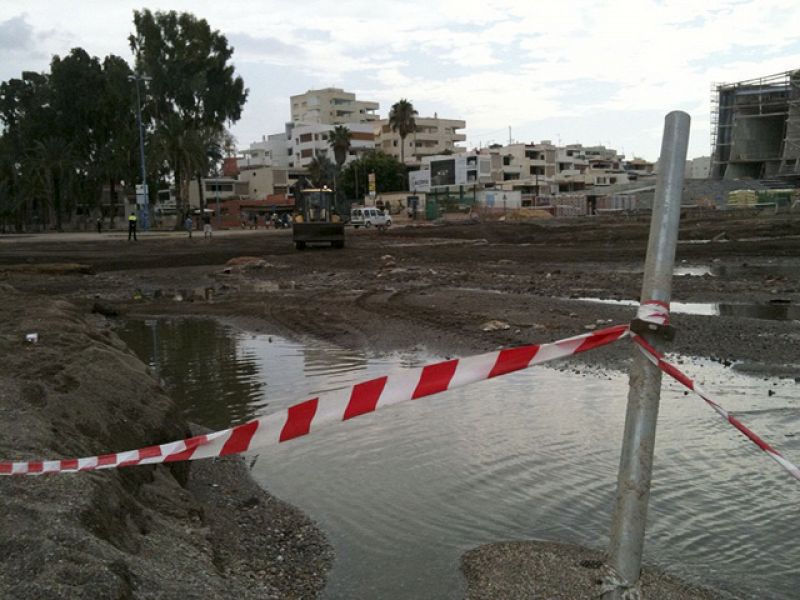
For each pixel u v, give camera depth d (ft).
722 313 48.93
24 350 22.30
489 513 17.97
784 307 50.72
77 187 261.24
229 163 432.66
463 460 21.66
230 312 59.16
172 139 233.76
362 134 439.22
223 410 29.43
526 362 8.54
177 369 37.68
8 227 303.07
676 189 8.18
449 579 14.73
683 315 46.78
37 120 274.77
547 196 321.73
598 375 32.17
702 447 21.88
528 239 140.26
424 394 8.76
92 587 10.52
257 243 145.69
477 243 135.03
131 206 289.53
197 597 11.91
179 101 256.32
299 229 122.52
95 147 275.18
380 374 34.58
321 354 40.16
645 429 8.21
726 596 13.75
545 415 26.09
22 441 15.42
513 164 414.00
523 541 16.31
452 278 76.33
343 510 18.45
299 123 450.71
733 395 27.78
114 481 15.15
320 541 16.70
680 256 94.12
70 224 283.79
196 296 71.15
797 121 297.53
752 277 68.74
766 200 237.86
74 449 16.33
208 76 261.03
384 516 17.98
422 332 44.78
